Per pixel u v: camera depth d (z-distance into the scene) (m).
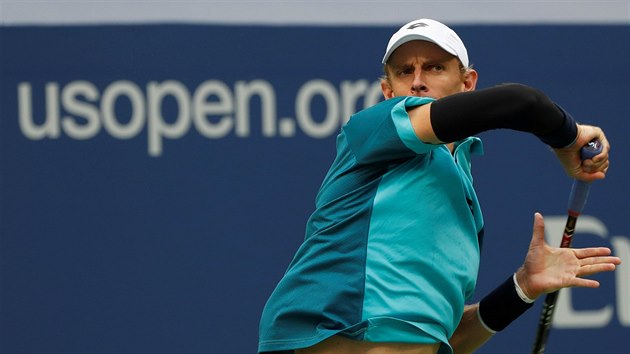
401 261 9.92
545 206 19.78
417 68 10.73
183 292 19.17
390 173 10.09
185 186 19.17
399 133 9.75
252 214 19.27
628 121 19.89
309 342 9.95
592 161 10.18
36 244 19.02
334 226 10.11
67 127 19.05
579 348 19.78
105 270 19.09
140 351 19.11
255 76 19.28
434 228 10.06
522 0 19.77
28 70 18.98
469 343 11.85
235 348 19.23
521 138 19.78
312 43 19.36
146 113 19.14
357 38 19.41
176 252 19.17
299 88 19.33
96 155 19.08
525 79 19.72
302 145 19.33
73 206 19.08
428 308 9.94
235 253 19.25
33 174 19.03
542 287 11.18
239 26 19.28
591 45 19.80
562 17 19.78
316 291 10.03
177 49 19.16
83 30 19.05
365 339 9.84
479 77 19.62
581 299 19.84
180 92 19.16
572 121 9.96
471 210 10.72
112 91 19.08
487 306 11.63
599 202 19.92
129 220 19.12
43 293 19.05
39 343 19.00
